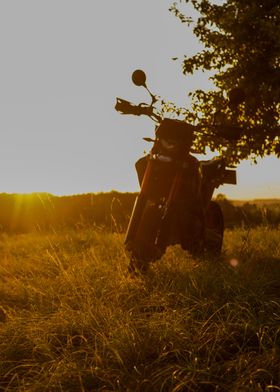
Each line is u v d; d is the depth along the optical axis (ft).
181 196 18.99
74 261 23.16
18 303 17.56
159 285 17.60
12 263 25.80
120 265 21.20
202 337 12.61
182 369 10.93
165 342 12.45
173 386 10.73
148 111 19.29
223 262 20.15
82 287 17.90
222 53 39.42
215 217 22.76
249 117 37.47
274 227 32.45
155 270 19.24
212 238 21.72
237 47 37.50
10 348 13.04
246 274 17.94
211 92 38.68
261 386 10.55
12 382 11.60
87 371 11.37
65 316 14.73
